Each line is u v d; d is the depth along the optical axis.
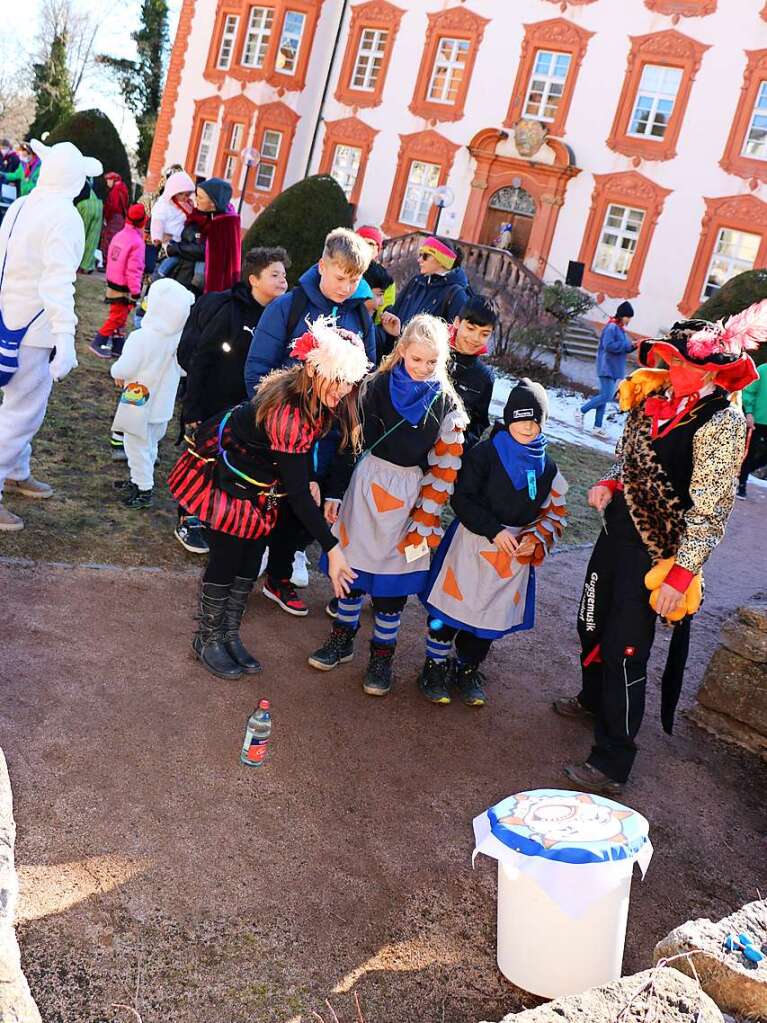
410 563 4.25
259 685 4.21
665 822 3.89
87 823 3.05
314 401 3.62
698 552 3.66
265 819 3.32
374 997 2.67
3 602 4.30
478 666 4.74
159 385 5.77
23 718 3.50
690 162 23.81
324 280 4.46
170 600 4.79
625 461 3.93
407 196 28.23
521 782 3.95
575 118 25.17
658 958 2.68
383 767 3.83
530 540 4.23
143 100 47.19
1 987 1.86
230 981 2.60
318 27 29.16
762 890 3.56
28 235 4.66
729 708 4.76
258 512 4.00
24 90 56.31
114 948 2.61
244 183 25.89
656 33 23.98
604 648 3.96
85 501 5.86
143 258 9.95
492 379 4.96
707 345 3.62
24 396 5.01
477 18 26.48
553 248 25.66
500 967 2.87
